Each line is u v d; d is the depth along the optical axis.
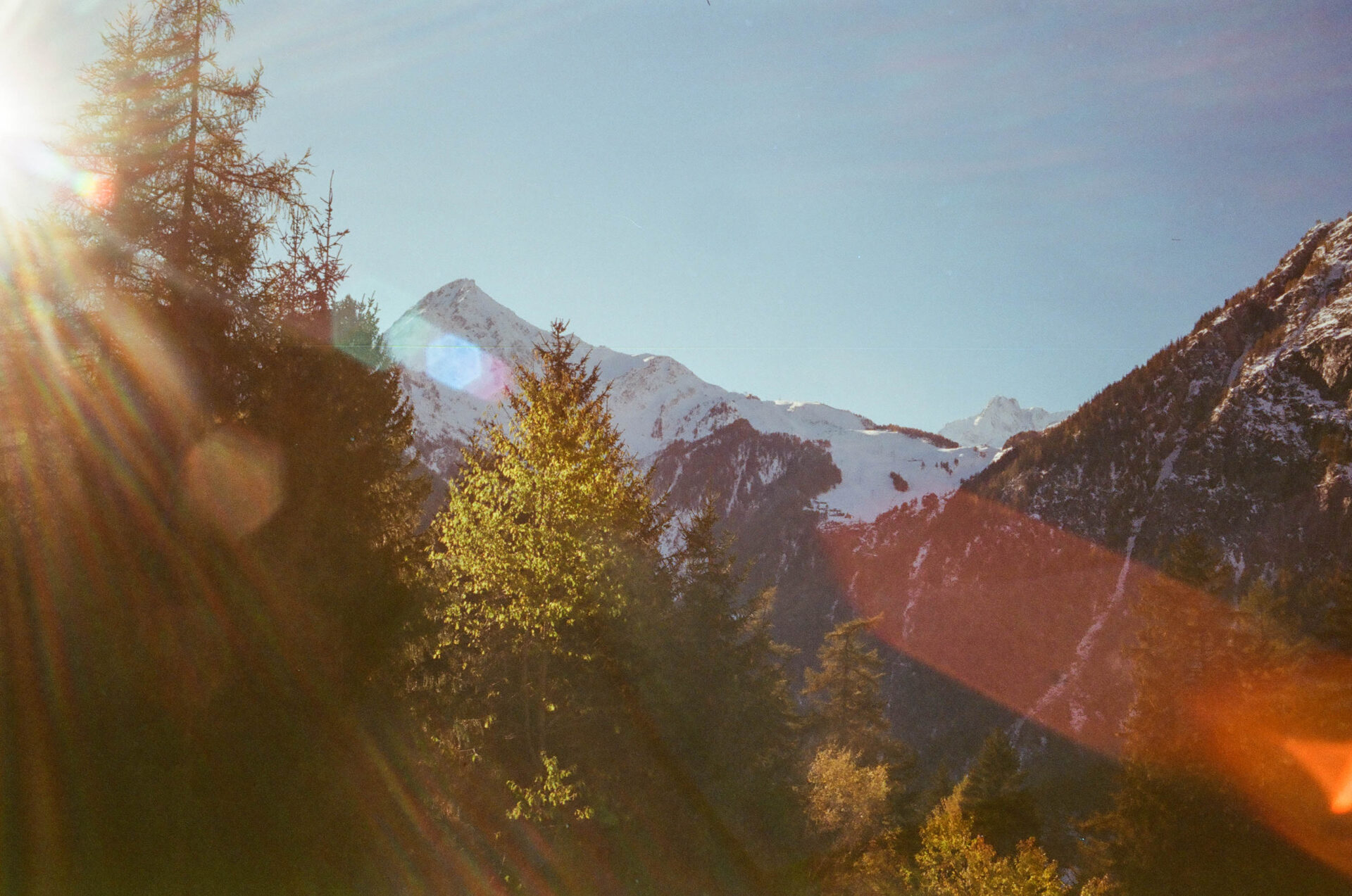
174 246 15.27
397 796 14.75
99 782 11.56
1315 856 29.00
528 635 17.20
